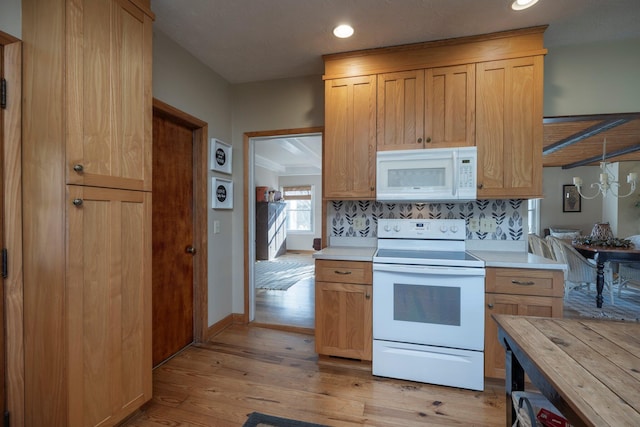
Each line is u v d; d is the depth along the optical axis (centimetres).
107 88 150
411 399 189
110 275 152
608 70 226
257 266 661
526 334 108
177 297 249
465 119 221
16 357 137
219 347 259
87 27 140
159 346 230
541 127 209
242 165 309
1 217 135
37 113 134
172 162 242
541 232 704
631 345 98
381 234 262
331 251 246
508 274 193
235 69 277
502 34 213
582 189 681
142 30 170
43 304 135
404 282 208
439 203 262
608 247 409
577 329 112
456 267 199
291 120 294
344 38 225
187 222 260
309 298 405
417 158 226
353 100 242
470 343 197
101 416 148
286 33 218
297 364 231
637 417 63
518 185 212
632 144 476
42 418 135
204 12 195
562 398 73
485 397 191
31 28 135
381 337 212
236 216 311
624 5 184
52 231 133
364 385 204
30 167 136
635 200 599
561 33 216
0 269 135
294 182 902
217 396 192
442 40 224
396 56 234
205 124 267
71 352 134
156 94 215
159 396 192
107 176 150
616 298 432
